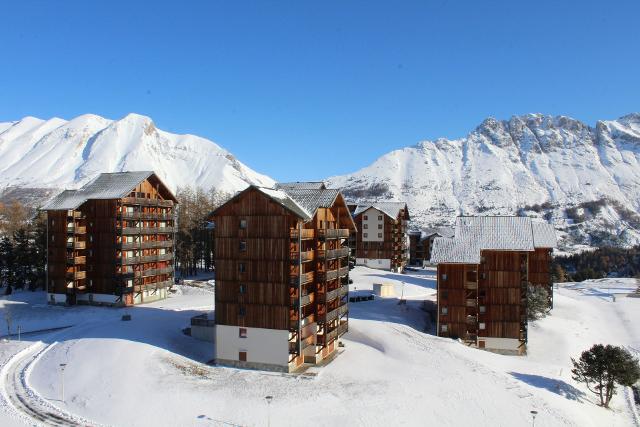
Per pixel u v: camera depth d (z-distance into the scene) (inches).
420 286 4731.8
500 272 2965.1
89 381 2116.1
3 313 3299.7
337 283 2655.0
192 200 6102.4
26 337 2810.0
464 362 2470.5
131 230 3587.6
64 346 2512.3
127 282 3565.5
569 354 2952.8
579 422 1959.9
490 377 2292.1
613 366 2267.5
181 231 4815.5
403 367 2397.9
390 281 4886.8
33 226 4399.6
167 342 2588.6
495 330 2957.7
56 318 3221.0
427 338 2847.0
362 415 1877.5
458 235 3063.5
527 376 2440.9
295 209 2315.5
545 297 3740.2
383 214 5940.0
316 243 2470.5
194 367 2319.1
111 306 3511.3
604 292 5625.0
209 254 5182.1
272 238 2322.8
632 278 7101.4
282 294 2309.3
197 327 2731.3
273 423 1806.1
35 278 4052.7
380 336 2829.7
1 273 4141.2
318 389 2101.4
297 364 2394.2
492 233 3034.0
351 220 2775.6
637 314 4382.4
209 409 1898.4
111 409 1892.2
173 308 3459.6
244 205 2369.6
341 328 2689.5
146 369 2204.7
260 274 2341.3
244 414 1863.9
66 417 1831.9
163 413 1865.2
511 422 1891.0
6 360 2397.9
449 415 1916.8
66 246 3526.1
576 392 2338.8
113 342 2481.5
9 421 1768.0
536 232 3929.6
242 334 2369.6
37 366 2316.7
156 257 3772.1
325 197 2522.1
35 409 1892.2
